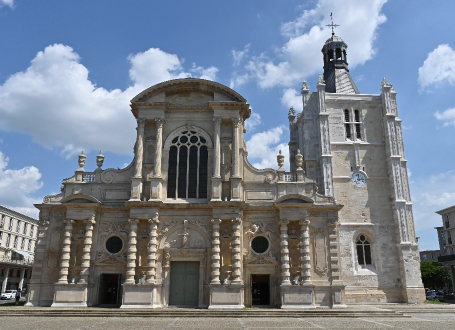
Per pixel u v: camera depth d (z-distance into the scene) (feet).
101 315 106.01
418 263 160.97
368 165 171.32
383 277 156.87
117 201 131.23
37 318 100.63
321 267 124.57
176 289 123.03
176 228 126.41
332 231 127.13
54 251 126.00
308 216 128.47
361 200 166.50
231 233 124.57
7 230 279.69
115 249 126.41
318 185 173.47
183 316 106.93
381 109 179.11
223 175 131.44
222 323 90.63
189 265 125.08
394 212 163.63
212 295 117.08
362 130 176.35
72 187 132.98
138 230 125.29
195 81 137.28
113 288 125.29
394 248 160.45
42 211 129.49
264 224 127.95
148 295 117.08
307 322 94.02
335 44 203.00
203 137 136.67
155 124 136.15
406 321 97.04
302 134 193.67
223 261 122.83
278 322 93.86
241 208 126.52
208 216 127.03
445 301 196.95
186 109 138.00
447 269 317.22
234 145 131.75
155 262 122.31
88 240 123.34
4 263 257.55
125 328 79.87
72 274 123.34
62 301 118.11
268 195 131.75
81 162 136.26
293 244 125.80
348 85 190.90
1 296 226.79
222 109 135.13
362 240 162.81
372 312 110.73
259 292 125.08
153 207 124.67
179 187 132.36
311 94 186.60
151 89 136.56
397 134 176.45
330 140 172.76
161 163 133.28
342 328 81.76
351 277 156.04
